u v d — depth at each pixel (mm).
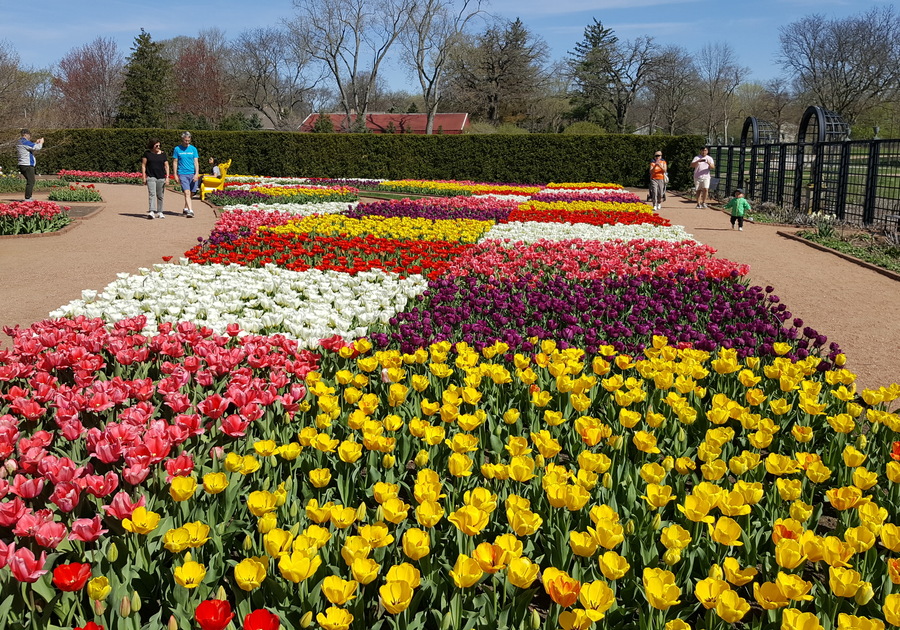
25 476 3350
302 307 8039
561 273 10344
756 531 3242
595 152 35125
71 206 22453
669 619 2842
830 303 9953
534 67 77625
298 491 3742
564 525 3195
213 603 2215
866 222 19641
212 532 3072
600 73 79062
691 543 3117
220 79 80750
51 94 69000
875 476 3311
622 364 4953
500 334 6852
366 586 2889
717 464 3320
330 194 24656
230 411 4746
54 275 11180
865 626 2344
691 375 4848
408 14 64500
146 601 2869
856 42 61688
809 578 3400
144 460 3213
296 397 4242
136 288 8391
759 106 78625
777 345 5641
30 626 2566
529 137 35562
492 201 22703
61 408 3996
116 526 3059
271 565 2742
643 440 3682
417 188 29281
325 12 66750
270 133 38094
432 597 2799
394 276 9805
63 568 2430
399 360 4840
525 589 2926
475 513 2711
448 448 4027
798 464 3576
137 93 66188
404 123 78750
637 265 10758
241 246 11688
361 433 4070
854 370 6996
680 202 27750
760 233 17828
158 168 18859
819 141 21859
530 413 4469
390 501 2928
